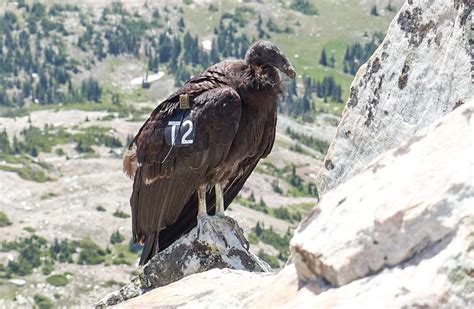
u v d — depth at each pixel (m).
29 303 128.38
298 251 7.81
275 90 15.02
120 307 10.02
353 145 13.75
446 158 7.50
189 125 14.72
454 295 6.91
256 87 14.91
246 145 15.18
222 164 14.89
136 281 13.53
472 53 11.83
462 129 7.66
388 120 13.17
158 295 10.12
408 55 13.11
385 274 7.30
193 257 13.59
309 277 7.85
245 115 15.01
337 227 7.66
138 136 15.33
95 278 137.00
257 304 8.17
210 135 14.69
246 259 13.82
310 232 7.82
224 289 9.69
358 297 7.27
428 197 7.30
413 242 7.24
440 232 7.17
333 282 7.58
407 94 12.95
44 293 130.62
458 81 11.97
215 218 14.11
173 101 15.05
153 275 13.51
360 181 7.91
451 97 12.09
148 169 15.04
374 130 13.41
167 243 15.48
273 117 15.39
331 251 7.56
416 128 12.64
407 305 6.99
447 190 7.25
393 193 7.51
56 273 136.00
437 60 12.61
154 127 15.02
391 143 13.05
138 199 15.33
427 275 7.08
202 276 10.38
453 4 12.49
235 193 15.97
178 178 14.88
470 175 7.25
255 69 15.07
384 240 7.35
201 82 15.17
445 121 7.82
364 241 7.44
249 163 15.73
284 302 7.86
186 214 15.35
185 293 9.91
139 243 15.72
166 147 14.81
